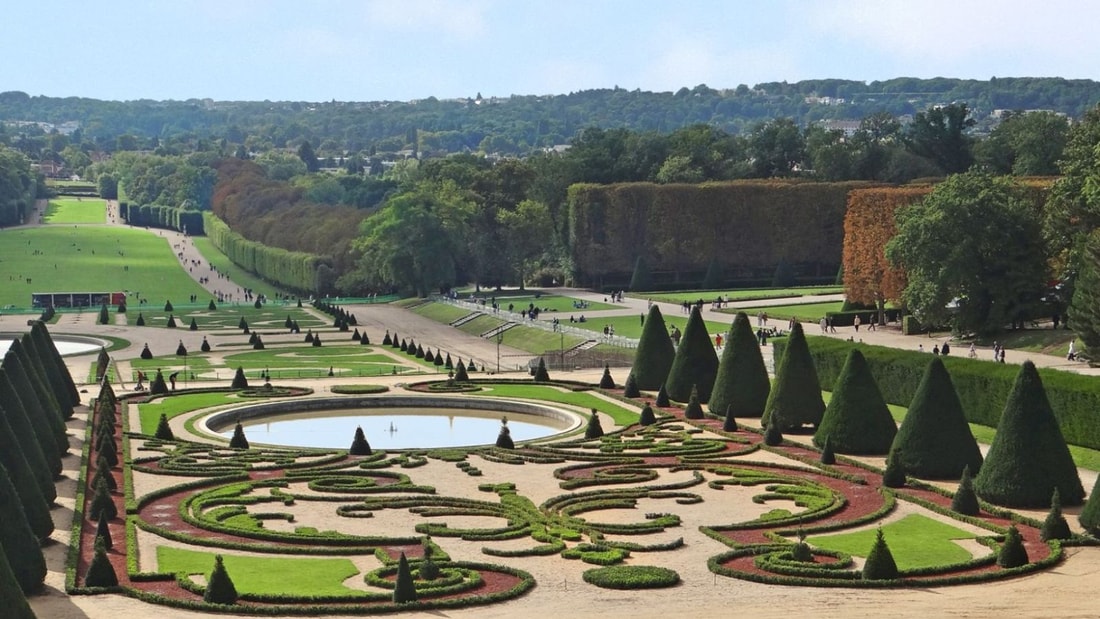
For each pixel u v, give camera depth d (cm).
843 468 13800
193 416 17462
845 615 9138
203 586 9719
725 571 10138
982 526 11425
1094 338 19112
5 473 9594
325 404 18738
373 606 9338
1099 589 9619
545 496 12950
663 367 19050
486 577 10138
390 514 12319
